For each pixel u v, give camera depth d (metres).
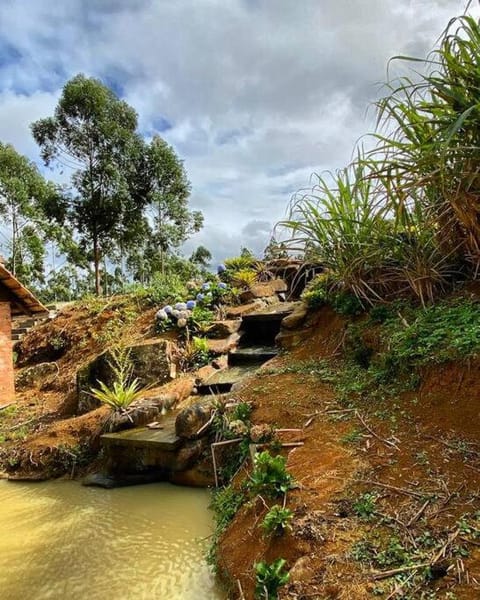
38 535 3.06
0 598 2.33
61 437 4.85
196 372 5.39
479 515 1.71
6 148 21.88
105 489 3.88
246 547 2.20
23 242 21.52
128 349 5.58
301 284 7.80
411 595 1.43
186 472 3.73
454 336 2.77
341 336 4.41
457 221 3.11
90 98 20.47
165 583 2.33
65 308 10.24
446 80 2.47
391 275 4.07
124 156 21.91
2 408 6.64
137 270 24.88
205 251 30.39
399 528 1.77
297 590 1.61
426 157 2.48
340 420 2.95
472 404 2.40
